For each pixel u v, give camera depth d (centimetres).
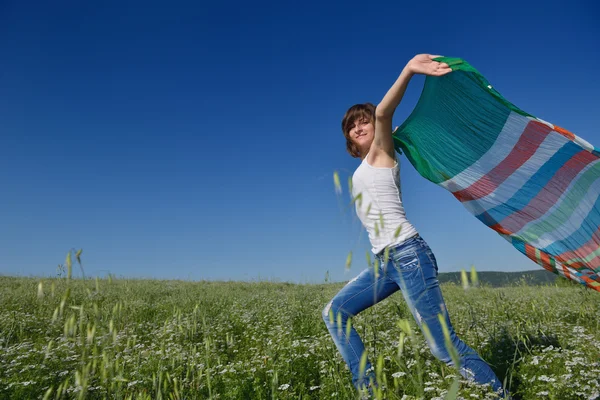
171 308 882
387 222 298
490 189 374
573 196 353
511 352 405
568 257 373
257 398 346
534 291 940
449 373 320
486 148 350
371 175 307
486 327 490
